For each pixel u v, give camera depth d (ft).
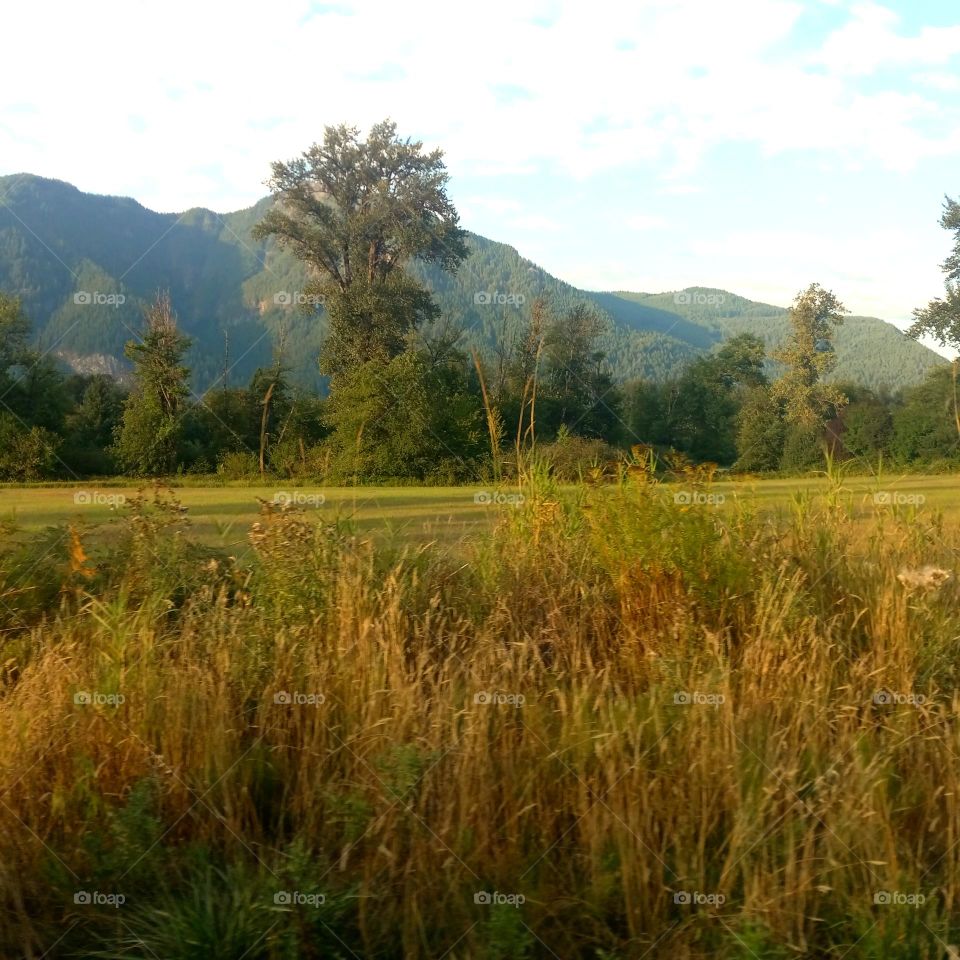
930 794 13.26
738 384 176.86
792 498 24.84
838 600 20.04
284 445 117.91
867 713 14.99
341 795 12.54
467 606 20.25
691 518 20.20
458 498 63.72
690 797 12.55
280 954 10.48
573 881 11.59
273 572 18.83
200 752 13.50
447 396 118.73
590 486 22.85
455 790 12.36
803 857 11.62
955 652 18.39
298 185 171.83
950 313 57.82
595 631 18.83
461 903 11.00
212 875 11.66
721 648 16.81
